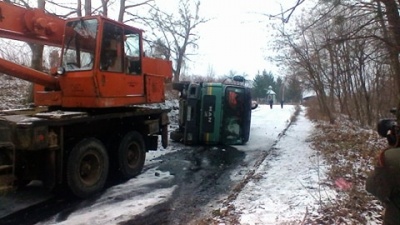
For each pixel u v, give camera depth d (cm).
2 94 1498
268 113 3027
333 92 2462
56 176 648
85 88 710
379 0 677
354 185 616
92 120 710
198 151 1170
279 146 1230
